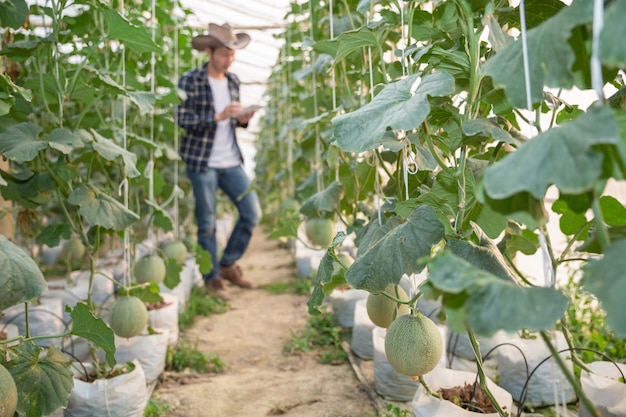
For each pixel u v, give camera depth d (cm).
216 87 527
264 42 877
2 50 248
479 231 169
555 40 112
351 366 347
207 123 497
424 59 189
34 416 207
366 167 298
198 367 354
